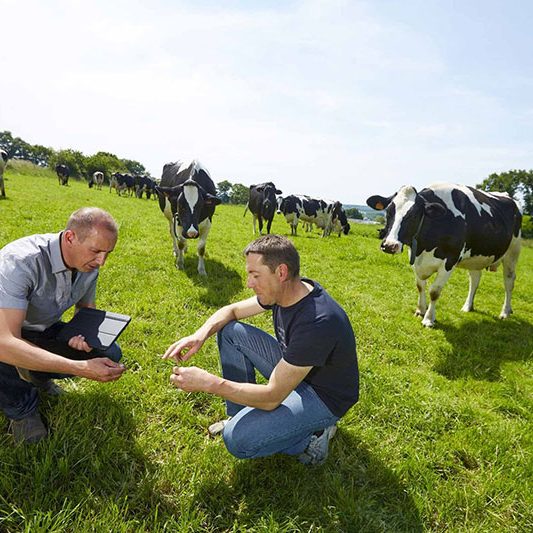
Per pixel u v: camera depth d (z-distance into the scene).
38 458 2.15
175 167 7.90
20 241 2.17
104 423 2.49
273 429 2.11
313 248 11.09
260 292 2.08
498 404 3.44
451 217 5.10
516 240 6.16
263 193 12.45
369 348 4.40
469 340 4.95
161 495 2.10
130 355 3.44
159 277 5.86
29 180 24.48
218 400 2.96
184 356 2.47
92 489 2.05
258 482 2.23
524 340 5.29
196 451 2.44
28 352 1.94
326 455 2.40
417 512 2.16
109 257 6.52
